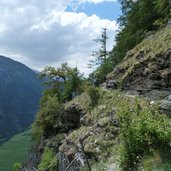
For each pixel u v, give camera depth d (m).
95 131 33.50
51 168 41.62
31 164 63.00
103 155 29.09
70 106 47.06
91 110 40.59
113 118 32.09
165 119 22.58
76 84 72.19
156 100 31.80
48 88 76.19
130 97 35.12
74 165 32.31
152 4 60.09
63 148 38.84
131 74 37.72
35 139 65.19
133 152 21.97
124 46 65.12
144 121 22.12
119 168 22.80
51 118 51.75
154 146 21.47
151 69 34.53
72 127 47.56
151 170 20.16
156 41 37.62
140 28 62.22
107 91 40.56
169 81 32.50
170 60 33.09
